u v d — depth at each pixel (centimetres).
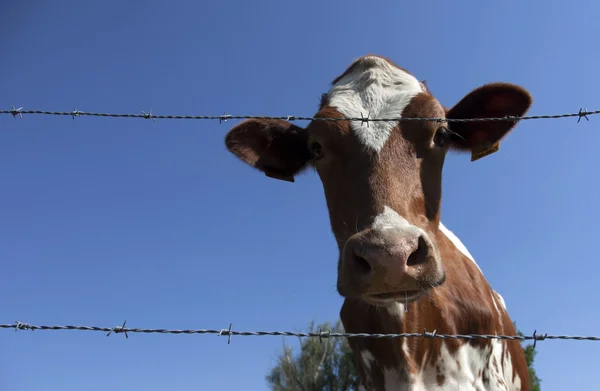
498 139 96
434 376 88
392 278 64
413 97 86
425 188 79
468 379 89
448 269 95
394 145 79
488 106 95
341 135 82
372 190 75
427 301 87
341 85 94
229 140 102
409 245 64
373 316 89
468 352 91
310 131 88
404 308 86
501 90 92
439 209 81
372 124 81
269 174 107
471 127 97
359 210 74
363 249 65
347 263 68
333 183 83
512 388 100
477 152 98
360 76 93
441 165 84
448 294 91
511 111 94
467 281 96
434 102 85
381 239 65
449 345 88
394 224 68
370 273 64
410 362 86
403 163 78
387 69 94
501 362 97
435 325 88
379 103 86
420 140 81
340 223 79
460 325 91
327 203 86
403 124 81
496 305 104
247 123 102
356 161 79
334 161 83
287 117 74
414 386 86
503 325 102
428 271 66
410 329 86
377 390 90
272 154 105
